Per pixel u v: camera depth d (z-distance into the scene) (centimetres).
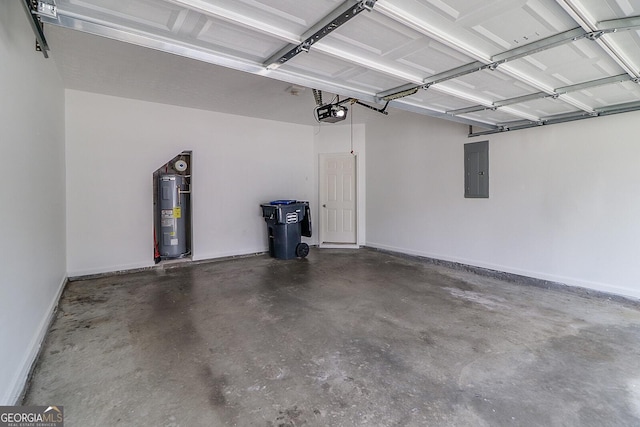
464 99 301
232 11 159
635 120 329
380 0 151
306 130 652
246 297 363
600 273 357
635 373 211
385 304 340
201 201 531
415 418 171
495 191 446
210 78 376
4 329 169
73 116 419
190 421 168
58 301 339
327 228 670
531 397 188
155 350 243
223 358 232
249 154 579
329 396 189
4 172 175
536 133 403
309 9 159
